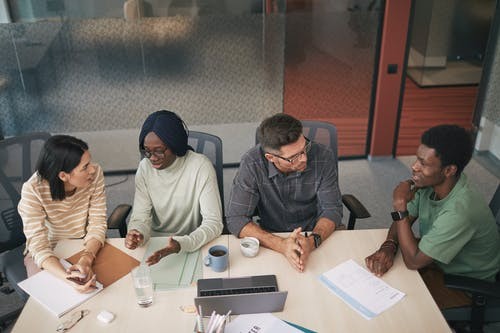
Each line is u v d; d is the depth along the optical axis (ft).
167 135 5.97
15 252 6.81
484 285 5.20
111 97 11.69
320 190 6.47
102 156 12.46
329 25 11.30
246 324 4.59
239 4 10.94
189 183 6.46
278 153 5.67
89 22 10.84
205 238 5.93
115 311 4.80
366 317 4.70
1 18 10.67
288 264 5.52
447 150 5.16
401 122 16.02
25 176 6.81
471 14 18.39
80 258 5.63
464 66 19.43
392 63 11.89
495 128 12.78
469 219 5.34
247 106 12.03
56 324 4.63
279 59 11.56
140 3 10.75
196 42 11.21
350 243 5.97
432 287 6.08
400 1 11.15
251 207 6.38
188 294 5.01
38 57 11.09
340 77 12.00
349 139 13.05
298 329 4.54
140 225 6.22
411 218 6.42
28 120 11.76
